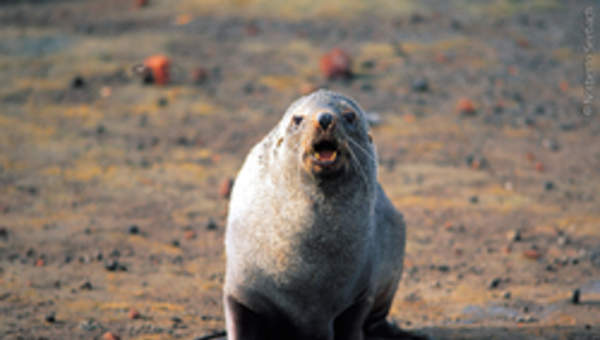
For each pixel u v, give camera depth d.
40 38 76.50
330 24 83.31
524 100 65.19
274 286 20.52
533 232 40.19
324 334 21.44
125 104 60.94
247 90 64.62
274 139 20.94
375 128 57.44
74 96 62.03
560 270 35.16
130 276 31.75
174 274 32.50
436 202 44.25
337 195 19.14
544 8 92.00
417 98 64.25
